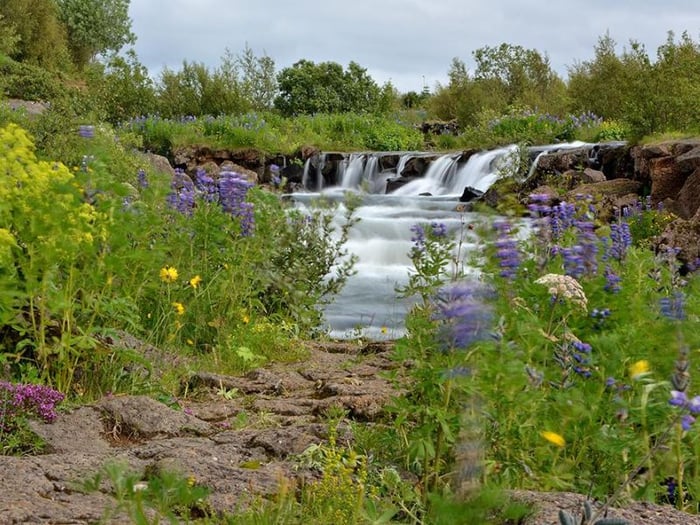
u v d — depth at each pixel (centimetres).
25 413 476
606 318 496
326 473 368
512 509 247
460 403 388
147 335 764
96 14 5269
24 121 1352
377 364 759
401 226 1672
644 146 1747
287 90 4606
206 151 2738
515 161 2020
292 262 974
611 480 384
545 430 388
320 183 2738
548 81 4347
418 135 3409
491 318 365
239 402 613
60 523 321
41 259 550
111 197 657
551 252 582
